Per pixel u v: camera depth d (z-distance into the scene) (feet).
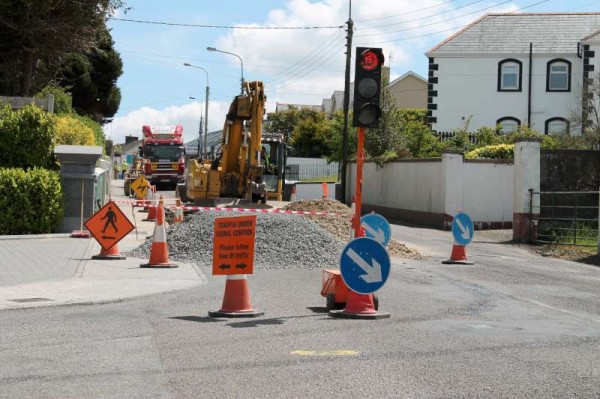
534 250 79.20
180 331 31.32
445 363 26.04
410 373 24.56
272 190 116.88
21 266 50.37
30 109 75.41
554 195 91.35
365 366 25.41
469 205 104.37
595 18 161.27
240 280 35.27
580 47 150.92
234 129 93.35
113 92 202.90
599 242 70.85
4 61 115.44
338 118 156.66
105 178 102.68
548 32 158.92
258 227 59.88
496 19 164.14
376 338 30.27
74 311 36.27
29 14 104.32
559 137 120.78
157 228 52.42
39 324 32.76
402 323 33.83
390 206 126.62
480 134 130.82
